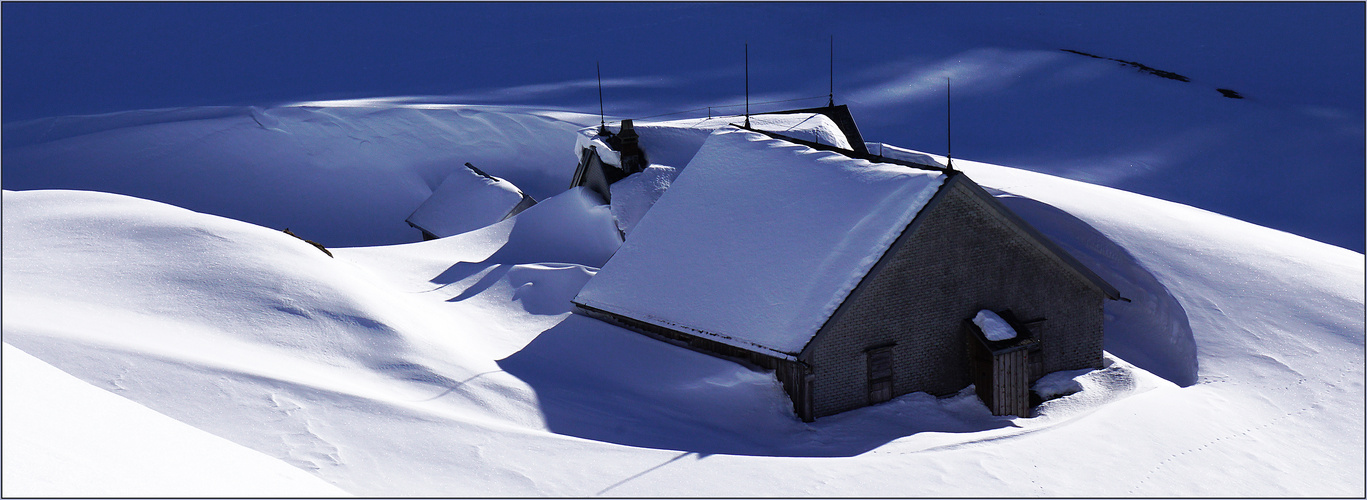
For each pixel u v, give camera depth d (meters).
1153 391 20.06
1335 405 19.70
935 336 20.03
